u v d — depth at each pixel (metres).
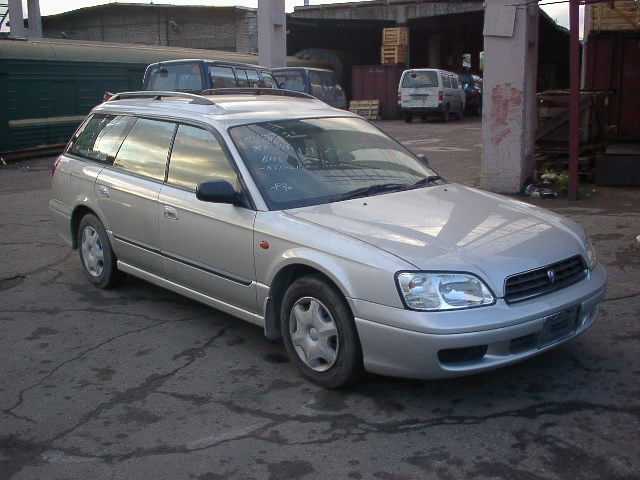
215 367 4.72
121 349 5.05
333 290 4.12
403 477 3.39
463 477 3.37
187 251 5.15
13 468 3.57
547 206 9.39
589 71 15.14
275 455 3.62
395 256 3.89
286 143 5.09
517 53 9.87
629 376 4.40
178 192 5.21
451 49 40.16
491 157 10.30
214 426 3.93
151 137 5.70
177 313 5.77
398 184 5.11
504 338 3.79
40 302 6.11
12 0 25.36
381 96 31.12
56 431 3.92
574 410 3.99
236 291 4.80
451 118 29.89
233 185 4.81
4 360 4.90
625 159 10.51
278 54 22.02
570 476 3.35
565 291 4.11
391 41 30.92
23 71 16.56
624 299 5.73
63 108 17.78
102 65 18.64
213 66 14.54
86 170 6.29
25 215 9.95
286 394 4.30
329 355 4.22
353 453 3.61
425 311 3.73
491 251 4.01
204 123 5.20
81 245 6.52
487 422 3.89
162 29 34.53
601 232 7.91
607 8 14.08
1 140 16.19
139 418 4.05
